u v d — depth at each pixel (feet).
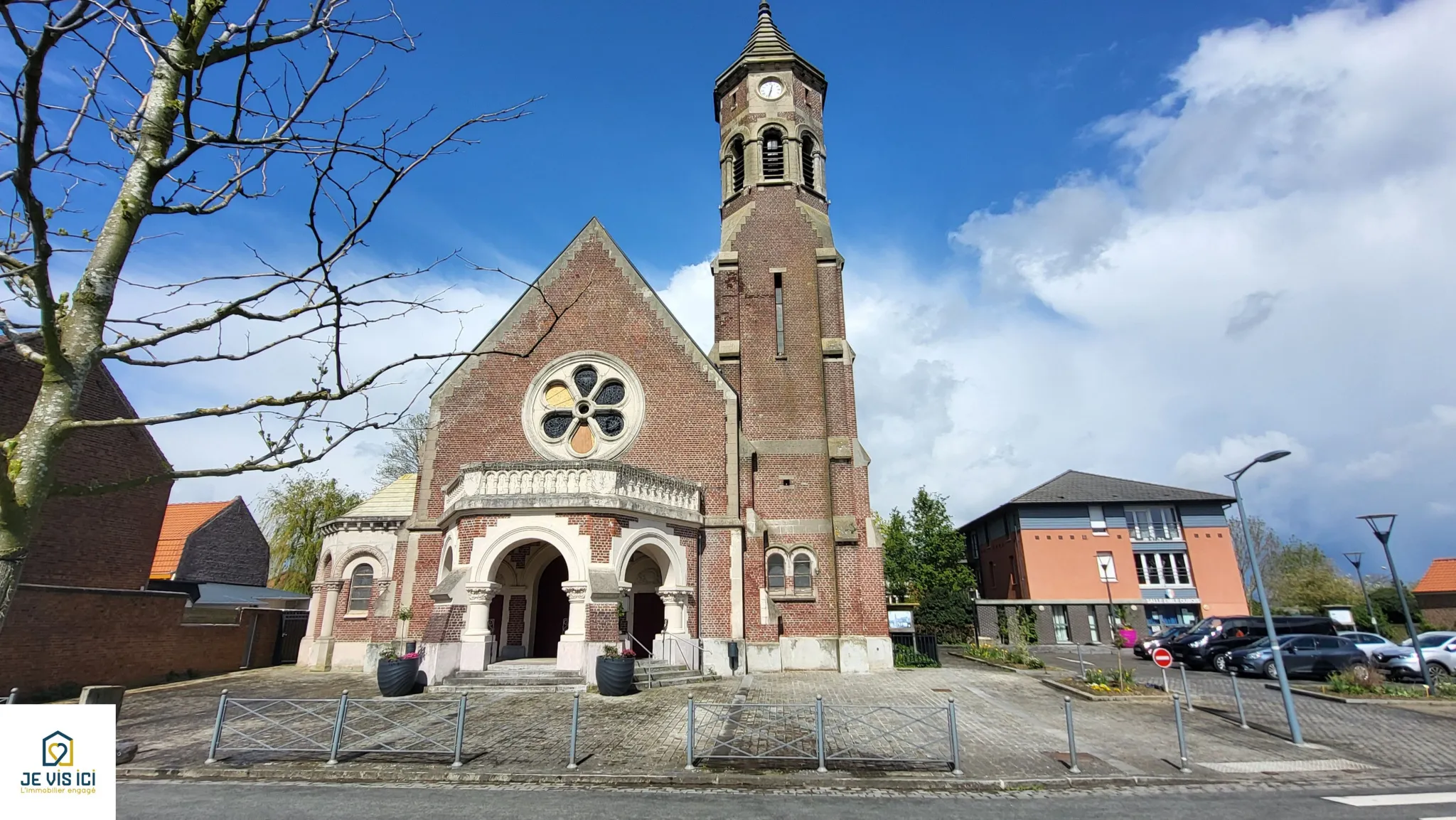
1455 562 167.02
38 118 13.64
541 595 71.46
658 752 36.37
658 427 75.31
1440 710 53.62
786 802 29.14
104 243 15.94
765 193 91.56
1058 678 68.33
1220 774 34.24
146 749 37.47
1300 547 220.43
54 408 14.71
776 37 101.96
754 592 71.77
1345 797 30.86
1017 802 29.76
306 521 135.33
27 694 56.34
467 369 77.25
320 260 17.49
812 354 83.05
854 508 77.51
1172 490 148.77
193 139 16.12
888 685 62.90
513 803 28.66
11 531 13.84
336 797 29.40
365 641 81.76
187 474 16.56
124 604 65.10
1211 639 88.99
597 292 80.33
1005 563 160.56
